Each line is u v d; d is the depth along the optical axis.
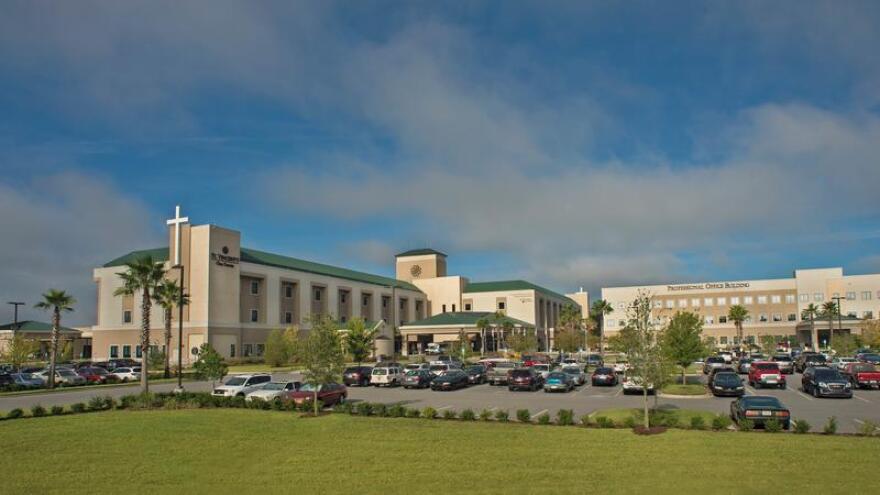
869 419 27.34
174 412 29.92
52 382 51.94
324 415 28.08
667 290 132.25
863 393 40.16
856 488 16.06
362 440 22.86
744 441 20.92
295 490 17.27
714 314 128.75
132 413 29.88
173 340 79.44
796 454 19.22
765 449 19.86
